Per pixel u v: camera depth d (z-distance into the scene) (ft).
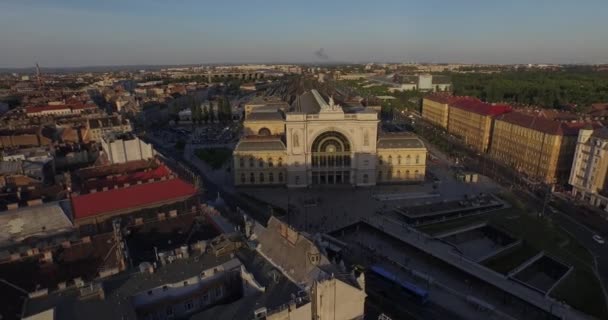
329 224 451.94
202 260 225.15
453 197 533.14
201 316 185.88
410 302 318.24
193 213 292.81
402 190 563.07
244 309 187.52
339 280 197.06
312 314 195.11
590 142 505.66
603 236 418.92
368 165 569.23
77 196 309.01
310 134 557.33
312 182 581.12
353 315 208.03
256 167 574.97
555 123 597.93
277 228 241.55
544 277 359.05
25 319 172.96
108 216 302.25
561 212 479.41
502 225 433.48
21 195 375.86
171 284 201.26
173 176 411.13
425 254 384.06
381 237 433.48
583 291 316.60
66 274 222.07
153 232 267.59
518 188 565.12
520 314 306.14
